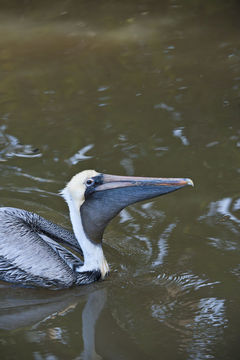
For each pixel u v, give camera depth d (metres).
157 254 10.04
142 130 13.86
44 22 20.53
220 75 16.48
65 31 19.73
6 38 19.23
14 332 8.16
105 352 7.73
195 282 9.31
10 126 14.11
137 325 8.32
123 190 8.95
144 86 15.97
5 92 15.78
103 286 9.41
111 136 13.62
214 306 8.71
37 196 11.52
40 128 14.01
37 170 12.37
